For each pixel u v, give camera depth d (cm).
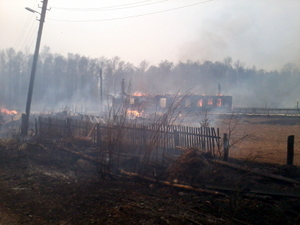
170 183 608
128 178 683
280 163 796
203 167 648
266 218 440
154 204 511
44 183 670
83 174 756
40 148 1079
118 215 462
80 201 535
